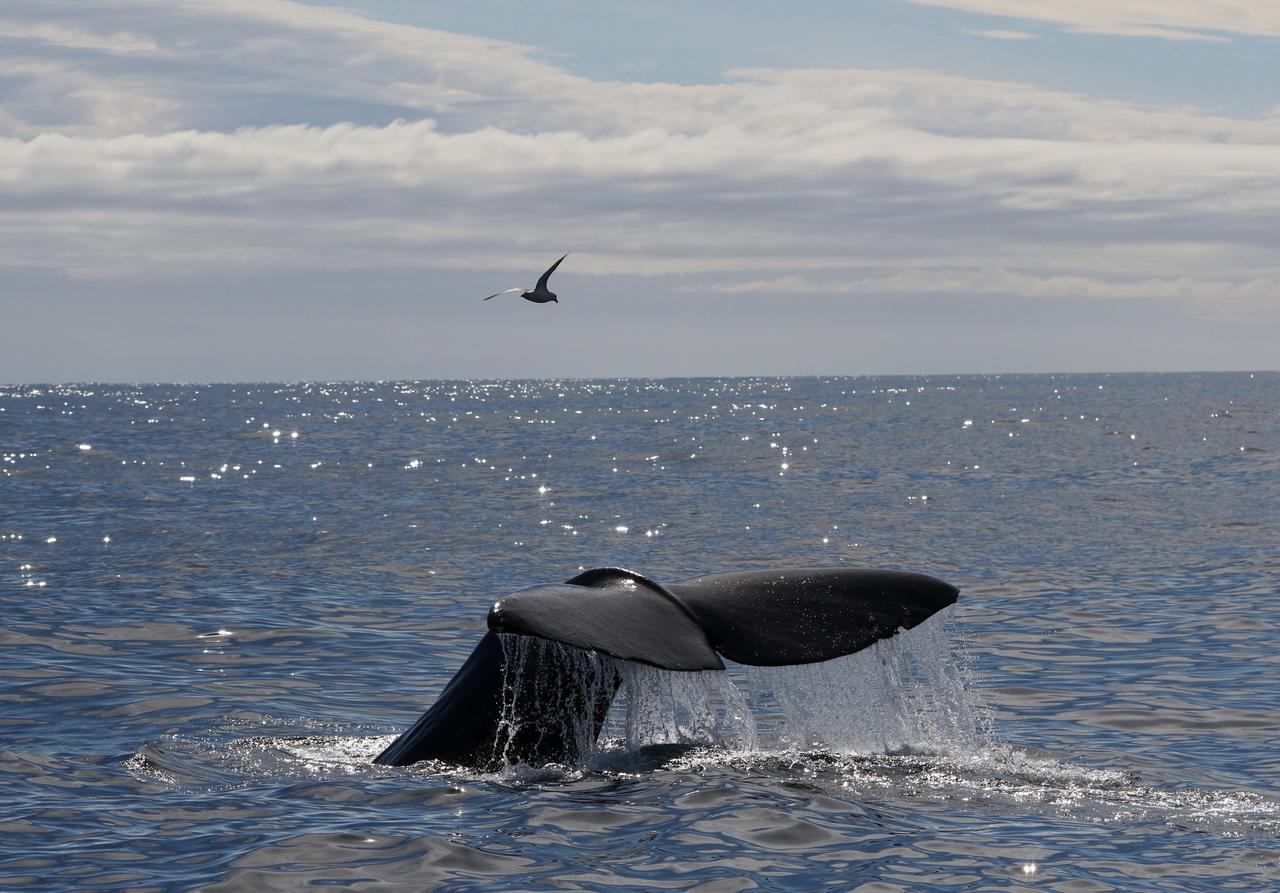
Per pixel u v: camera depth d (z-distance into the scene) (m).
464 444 198.50
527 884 20.20
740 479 130.00
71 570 65.88
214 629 48.91
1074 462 151.12
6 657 42.12
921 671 40.44
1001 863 21.27
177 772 26.97
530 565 69.19
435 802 23.97
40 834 22.58
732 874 20.70
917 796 24.91
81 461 154.75
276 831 22.53
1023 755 28.69
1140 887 20.23
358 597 57.72
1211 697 36.91
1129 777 26.84
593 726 26.50
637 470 143.00
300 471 142.50
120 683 38.38
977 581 62.91
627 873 20.73
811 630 23.69
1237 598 56.53
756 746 28.02
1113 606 54.91
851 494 113.00
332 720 33.62
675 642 22.78
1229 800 25.09
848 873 20.84
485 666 26.50
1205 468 140.50
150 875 20.55
